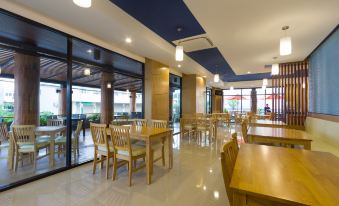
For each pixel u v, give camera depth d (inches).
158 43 160.2
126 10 117.4
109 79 278.8
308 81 232.2
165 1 107.5
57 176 112.0
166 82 237.1
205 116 271.0
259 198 39.6
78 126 160.1
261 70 291.9
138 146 117.1
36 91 149.5
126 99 430.6
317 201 35.2
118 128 105.3
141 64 211.3
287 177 46.3
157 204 82.6
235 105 542.6
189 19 128.9
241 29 136.6
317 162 58.1
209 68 287.1
